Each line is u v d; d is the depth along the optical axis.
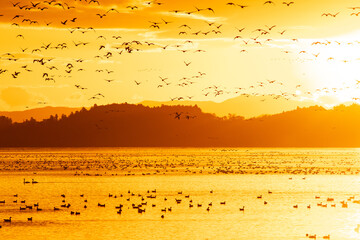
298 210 96.19
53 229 80.06
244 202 106.25
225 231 78.88
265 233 77.88
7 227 81.25
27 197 113.94
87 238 74.62
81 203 104.38
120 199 110.44
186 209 96.56
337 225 83.56
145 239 74.12
